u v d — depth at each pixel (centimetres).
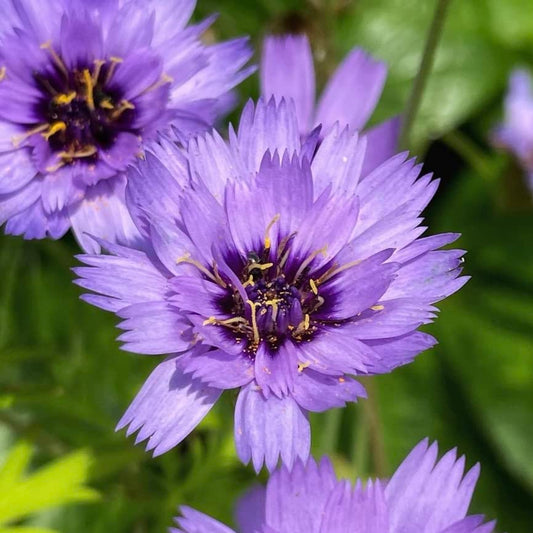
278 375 18
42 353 23
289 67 23
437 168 28
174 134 19
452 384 27
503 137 27
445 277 18
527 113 28
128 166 19
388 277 18
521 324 27
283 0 28
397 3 28
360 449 23
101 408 24
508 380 26
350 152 19
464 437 26
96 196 20
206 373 17
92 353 24
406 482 18
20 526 24
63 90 20
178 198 18
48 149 20
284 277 19
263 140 19
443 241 18
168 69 20
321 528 17
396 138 21
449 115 28
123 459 22
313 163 19
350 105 23
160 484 24
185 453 24
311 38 25
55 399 23
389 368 17
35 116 20
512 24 29
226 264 18
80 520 24
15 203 20
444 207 28
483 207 28
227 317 18
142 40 20
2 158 20
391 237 18
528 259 27
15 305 24
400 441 26
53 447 23
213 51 20
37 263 25
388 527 18
